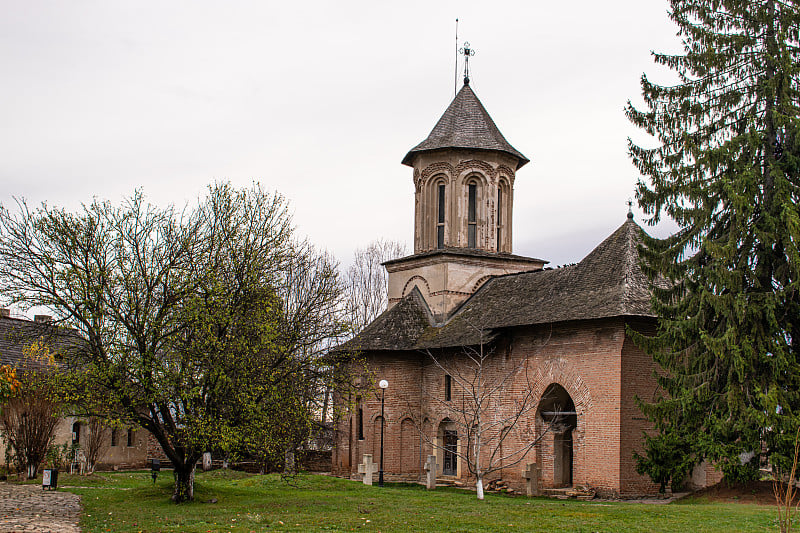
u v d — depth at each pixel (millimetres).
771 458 22547
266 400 23250
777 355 23328
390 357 38281
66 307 22109
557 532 17438
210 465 39781
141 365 21641
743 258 24688
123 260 22984
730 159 24547
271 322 23688
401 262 42375
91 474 34375
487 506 22906
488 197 41000
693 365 24984
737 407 23547
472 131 41438
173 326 22922
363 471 33281
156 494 24938
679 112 26234
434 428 37312
